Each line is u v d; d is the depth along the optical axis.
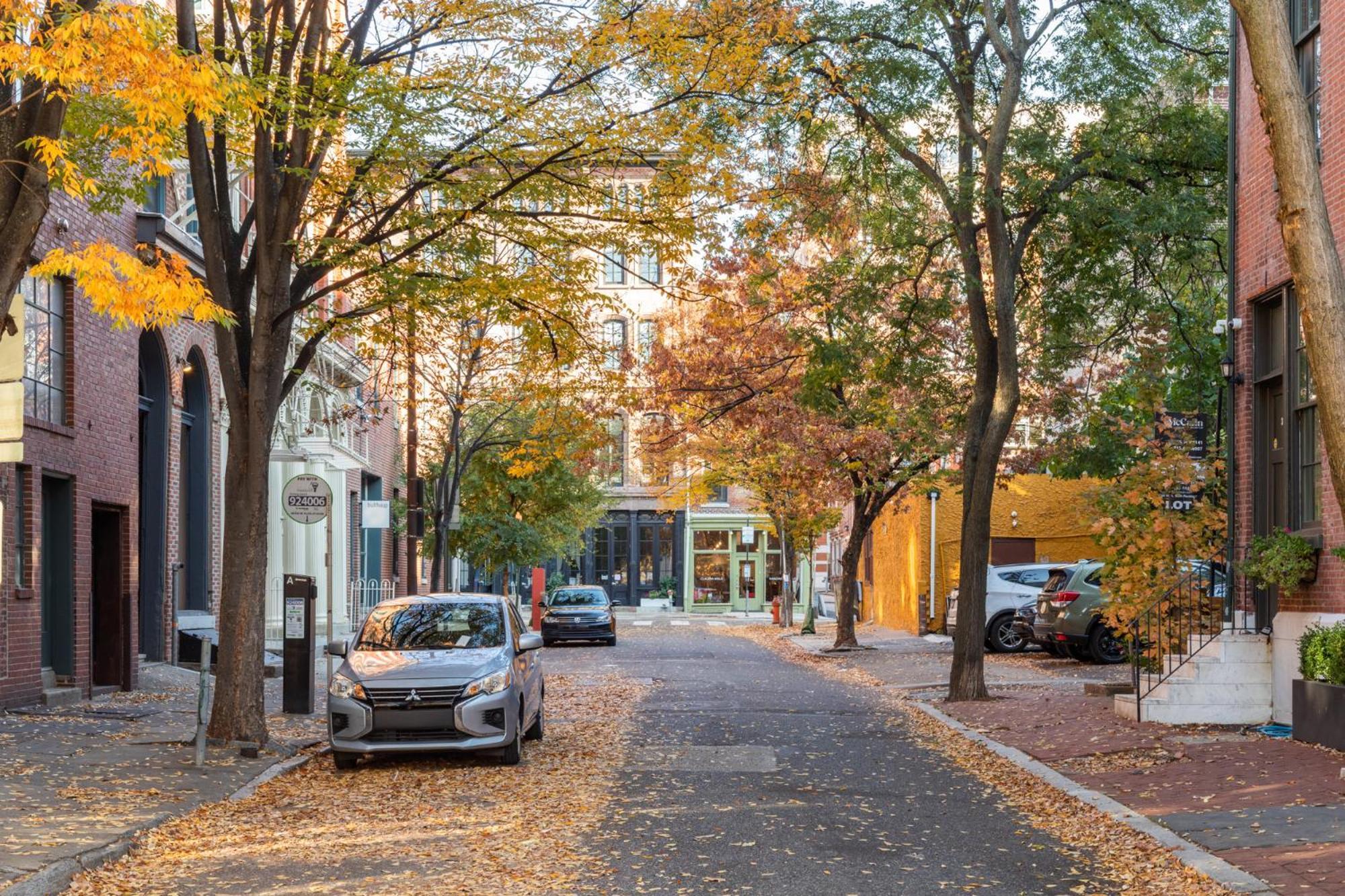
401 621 14.80
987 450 19.69
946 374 28.61
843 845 9.35
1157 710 15.61
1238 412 16.56
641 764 13.44
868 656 30.33
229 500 14.63
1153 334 23.77
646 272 61.28
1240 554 16.33
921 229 21.75
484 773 12.94
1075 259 20.94
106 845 8.94
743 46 14.84
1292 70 6.11
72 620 18.78
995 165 19.17
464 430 36.78
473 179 15.36
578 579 69.69
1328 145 14.18
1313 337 6.04
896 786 11.98
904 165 22.20
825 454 30.16
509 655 14.07
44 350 18.19
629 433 67.81
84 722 16.05
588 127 14.76
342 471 36.41
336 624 35.50
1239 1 6.20
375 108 14.34
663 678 24.91
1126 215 19.47
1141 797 11.02
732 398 29.81
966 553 19.75
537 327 16.81
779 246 21.05
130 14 8.93
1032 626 27.25
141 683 21.20
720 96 15.57
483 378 31.03
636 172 20.23
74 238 18.36
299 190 14.43
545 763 13.59
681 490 46.47
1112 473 28.56
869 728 16.53
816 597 65.94
